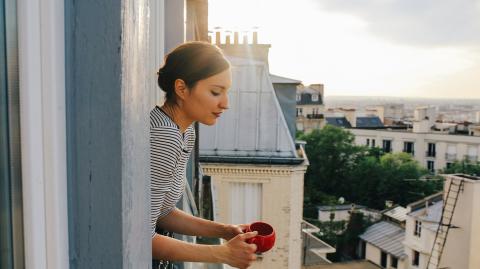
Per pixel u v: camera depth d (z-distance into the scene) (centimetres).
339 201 5322
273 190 1049
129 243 85
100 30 77
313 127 7694
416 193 5388
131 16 84
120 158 80
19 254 75
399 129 8169
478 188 1667
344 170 5812
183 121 144
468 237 1678
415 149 7138
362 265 2434
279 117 1116
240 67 1183
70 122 78
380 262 3353
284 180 1048
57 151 76
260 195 1059
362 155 5931
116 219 81
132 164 86
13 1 70
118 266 82
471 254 1673
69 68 78
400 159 5919
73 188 80
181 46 140
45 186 76
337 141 5878
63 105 77
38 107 74
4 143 71
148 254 104
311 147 5928
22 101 73
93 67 78
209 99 140
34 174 74
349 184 5753
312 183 5822
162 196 137
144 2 96
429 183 5438
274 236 155
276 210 1049
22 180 74
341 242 4034
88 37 77
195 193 518
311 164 5862
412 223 2786
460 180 1727
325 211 4697
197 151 526
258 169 1043
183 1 341
